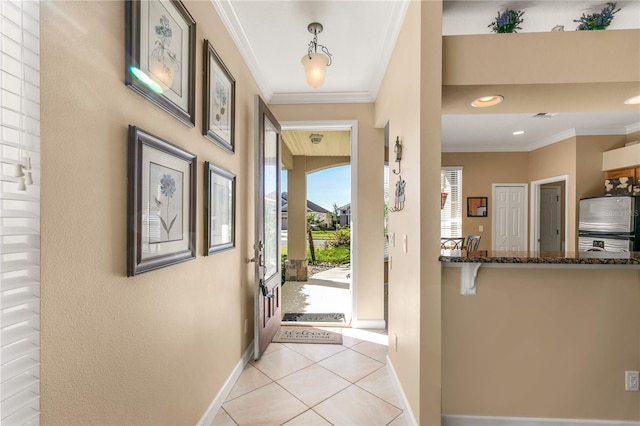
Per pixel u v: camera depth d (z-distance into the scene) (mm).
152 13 1162
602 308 1667
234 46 2189
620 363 1663
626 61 1679
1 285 657
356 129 3262
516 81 1702
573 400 1681
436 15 1604
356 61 2570
